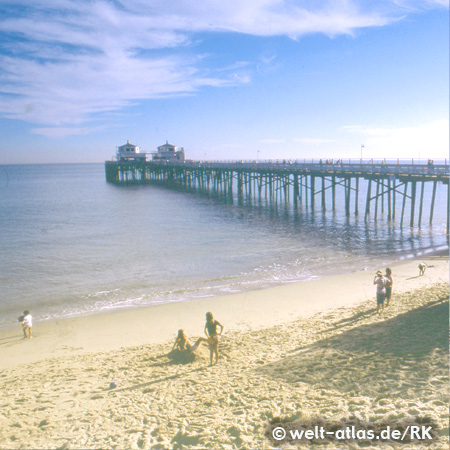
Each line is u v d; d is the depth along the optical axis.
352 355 8.36
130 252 27.56
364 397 5.99
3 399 7.72
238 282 19.81
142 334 13.44
